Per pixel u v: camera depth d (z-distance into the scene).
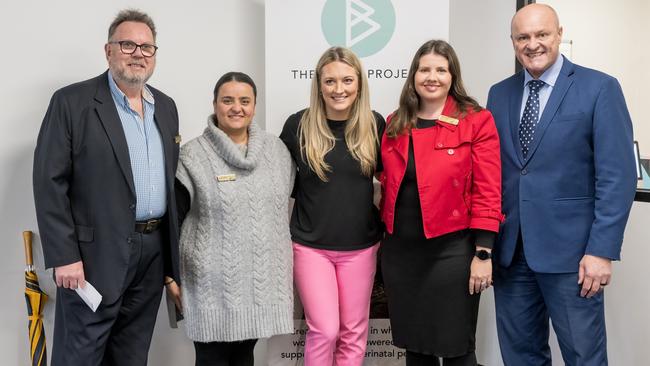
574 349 2.02
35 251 2.55
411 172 2.02
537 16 1.96
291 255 2.16
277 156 2.18
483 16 2.99
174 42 2.76
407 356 2.23
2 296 2.55
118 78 1.94
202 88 2.83
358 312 2.26
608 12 2.49
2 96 2.47
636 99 2.44
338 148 2.17
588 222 1.97
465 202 2.03
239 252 2.03
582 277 1.95
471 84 3.04
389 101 2.61
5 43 2.46
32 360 2.43
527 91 2.10
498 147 2.02
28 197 2.53
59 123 1.84
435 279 2.04
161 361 2.84
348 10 2.57
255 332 2.04
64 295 1.96
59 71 2.55
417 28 2.57
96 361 1.94
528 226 2.03
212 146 2.09
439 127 2.02
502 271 2.19
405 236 2.06
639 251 2.42
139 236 1.97
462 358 2.11
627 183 1.89
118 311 1.95
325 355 2.20
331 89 2.11
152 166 1.99
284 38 2.58
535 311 2.17
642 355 2.40
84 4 2.57
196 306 2.05
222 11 2.83
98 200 1.88
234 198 2.03
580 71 2.00
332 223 2.17
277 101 2.59
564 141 1.96
